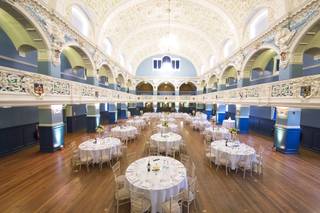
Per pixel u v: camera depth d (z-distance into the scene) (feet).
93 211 13.85
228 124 46.09
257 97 33.17
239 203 15.01
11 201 15.10
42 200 15.25
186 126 57.57
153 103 96.68
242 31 43.37
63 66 43.11
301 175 20.61
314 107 19.95
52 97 24.67
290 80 23.94
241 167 21.72
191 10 50.01
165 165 16.07
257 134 44.96
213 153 23.50
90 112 44.60
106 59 50.67
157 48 86.12
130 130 37.06
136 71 93.91
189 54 87.92
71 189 17.12
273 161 25.25
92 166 22.85
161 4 47.39
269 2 31.91
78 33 33.88
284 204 14.88
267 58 43.91
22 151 29.25
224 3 42.24
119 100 61.52
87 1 35.86
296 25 25.44
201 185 18.13
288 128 28.32
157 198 12.25
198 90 92.94
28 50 30.42
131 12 48.67
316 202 15.19
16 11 20.99
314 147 31.24
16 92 18.31
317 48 28.63
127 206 14.51
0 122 26.94
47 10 25.50
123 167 22.68
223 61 55.36
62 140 30.60
